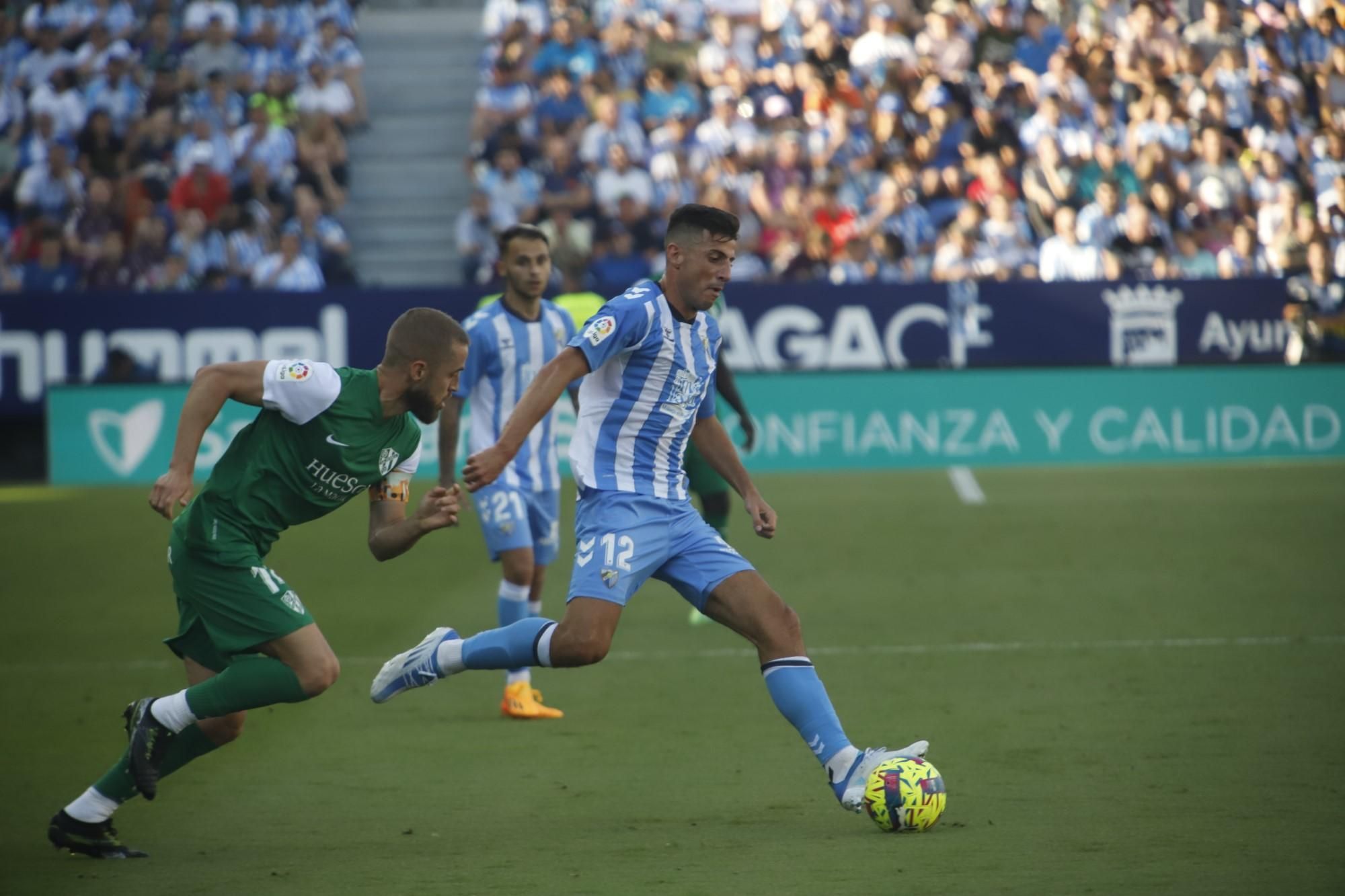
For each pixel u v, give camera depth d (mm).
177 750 16281
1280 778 18531
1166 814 16953
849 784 16438
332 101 63750
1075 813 17047
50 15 65375
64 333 50188
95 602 34312
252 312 50188
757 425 50906
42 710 24281
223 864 15734
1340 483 47188
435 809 17953
